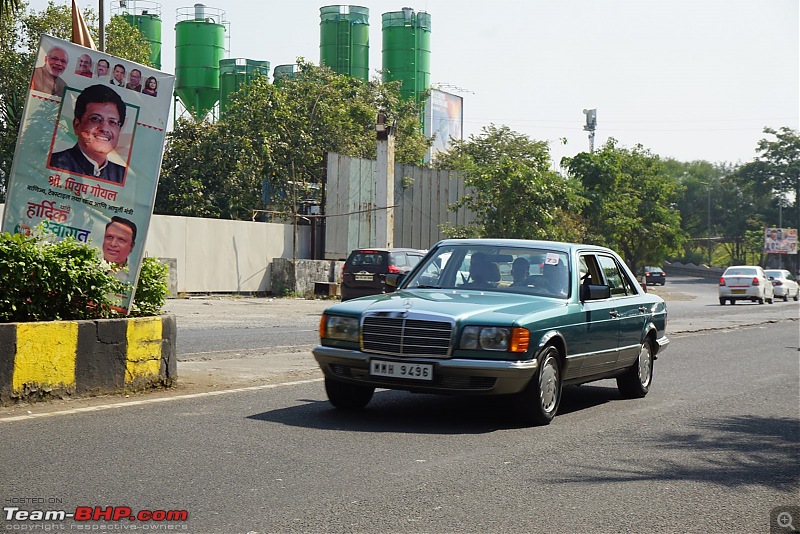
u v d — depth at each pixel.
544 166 39.94
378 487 5.58
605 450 7.01
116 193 9.04
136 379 8.88
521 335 7.68
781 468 6.57
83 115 8.93
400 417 8.24
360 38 78.19
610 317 9.27
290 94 50.06
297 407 8.51
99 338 8.42
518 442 7.22
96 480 5.50
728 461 6.75
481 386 7.64
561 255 9.05
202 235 31.06
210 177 45.03
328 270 34.34
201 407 8.24
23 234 8.46
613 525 4.95
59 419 7.32
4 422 7.12
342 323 8.09
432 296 8.50
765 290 41.47
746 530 4.94
